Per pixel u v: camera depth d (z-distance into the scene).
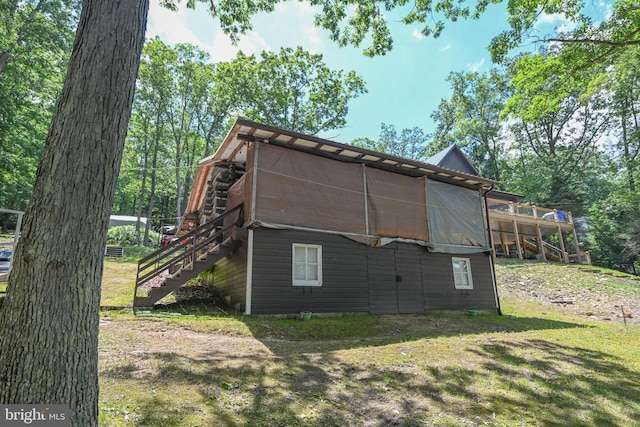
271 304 8.04
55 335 1.91
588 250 27.66
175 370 4.04
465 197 12.33
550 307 13.30
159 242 27.92
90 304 2.08
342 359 5.09
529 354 5.86
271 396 3.58
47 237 1.98
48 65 18.73
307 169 9.23
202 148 34.78
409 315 9.77
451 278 11.20
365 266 9.59
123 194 46.53
